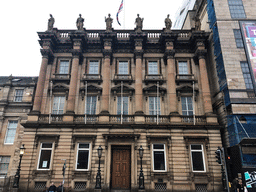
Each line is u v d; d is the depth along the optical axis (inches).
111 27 964.6
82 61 938.7
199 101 876.6
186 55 950.4
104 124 792.3
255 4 904.3
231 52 829.2
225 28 863.7
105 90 860.0
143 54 943.7
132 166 750.5
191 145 794.8
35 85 996.6
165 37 920.9
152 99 888.9
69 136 790.5
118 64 941.8
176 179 740.0
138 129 796.0
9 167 877.2
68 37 976.9
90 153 776.9
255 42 839.1
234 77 794.8
